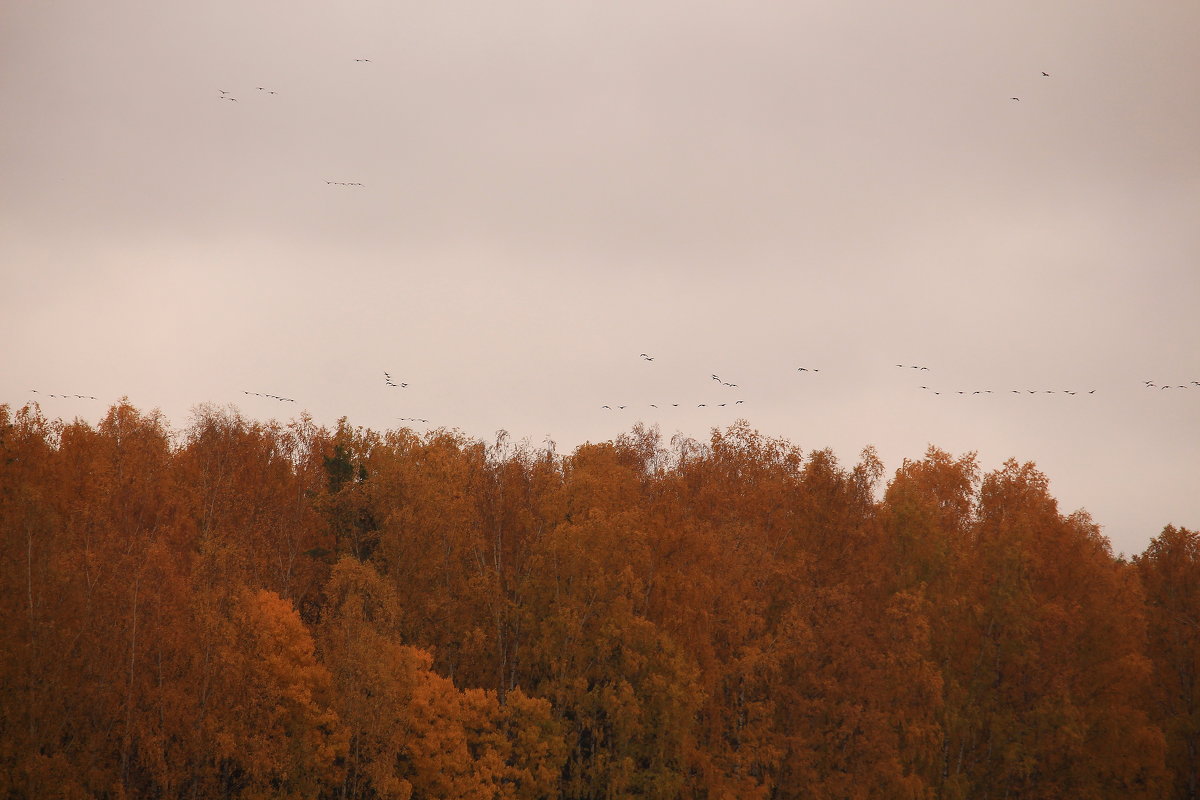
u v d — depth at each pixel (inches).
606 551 2810.0
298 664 2501.2
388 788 2432.3
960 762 3051.2
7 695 2311.8
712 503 3100.4
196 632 2442.2
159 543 2593.5
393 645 2554.1
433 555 2896.2
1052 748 2962.6
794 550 3083.2
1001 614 3093.0
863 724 2691.9
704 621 2775.6
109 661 2389.3
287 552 3034.0
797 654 2716.5
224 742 2325.3
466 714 2640.3
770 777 2689.5
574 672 2787.9
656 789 2662.4
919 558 3176.7
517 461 3161.9
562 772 2832.2
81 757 2326.5
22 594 2406.5
